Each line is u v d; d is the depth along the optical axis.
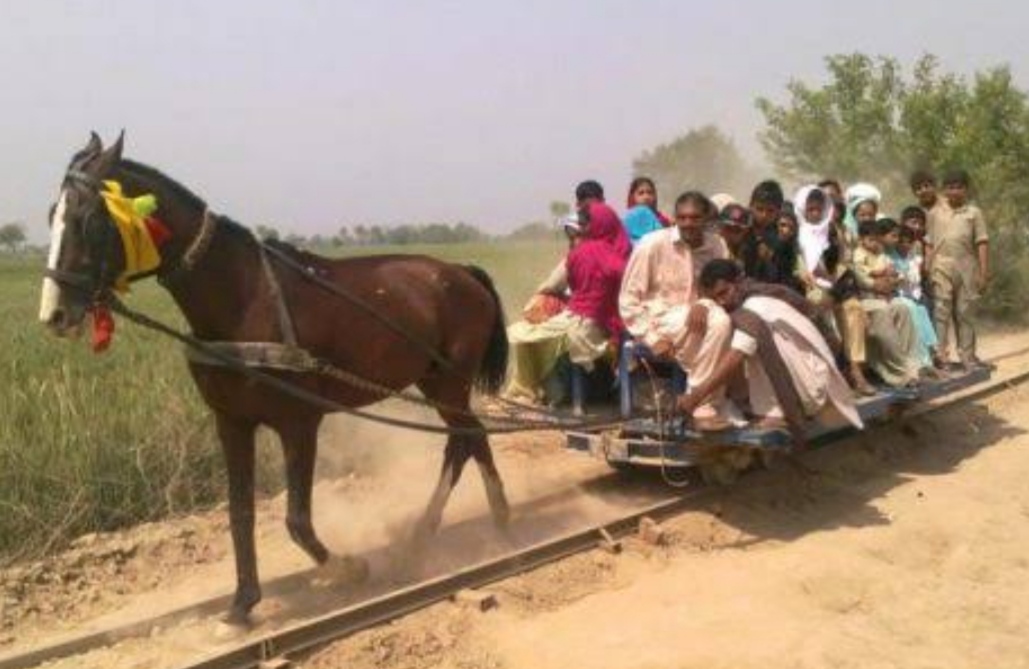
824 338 9.08
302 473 6.74
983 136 22.14
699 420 8.05
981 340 19.47
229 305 6.34
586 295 8.80
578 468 10.29
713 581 7.36
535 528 8.52
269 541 8.35
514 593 7.04
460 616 6.66
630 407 8.63
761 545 8.19
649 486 9.59
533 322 9.52
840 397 8.56
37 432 9.02
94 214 5.78
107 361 13.65
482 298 8.12
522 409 8.87
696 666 6.03
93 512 8.50
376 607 6.55
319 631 6.27
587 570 7.52
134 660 6.24
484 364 8.35
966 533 8.45
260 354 6.35
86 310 5.80
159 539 8.14
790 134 23.81
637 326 8.36
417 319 7.47
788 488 9.34
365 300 7.12
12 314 25.33
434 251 57.84
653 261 8.43
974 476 10.14
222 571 7.76
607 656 6.18
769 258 9.51
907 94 23.33
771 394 8.24
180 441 9.19
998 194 21.73
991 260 21.02
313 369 6.58
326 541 8.29
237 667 5.88
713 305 8.11
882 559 7.96
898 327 10.22
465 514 8.92
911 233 11.47
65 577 7.45
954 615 6.95
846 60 23.59
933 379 10.70
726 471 8.79
